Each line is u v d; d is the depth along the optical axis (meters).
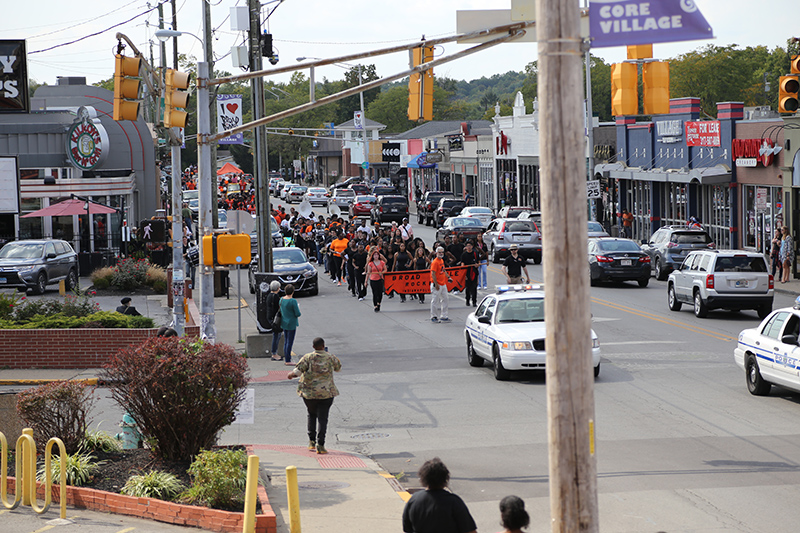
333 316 29.55
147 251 40.97
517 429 14.70
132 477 10.38
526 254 42.94
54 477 10.66
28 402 11.51
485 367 20.59
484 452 13.31
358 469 12.34
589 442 6.43
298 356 22.53
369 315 29.58
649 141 51.09
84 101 51.16
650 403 16.14
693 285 27.20
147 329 21.17
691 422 14.70
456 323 27.42
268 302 22.56
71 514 10.05
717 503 10.48
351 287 34.56
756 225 41.78
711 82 101.56
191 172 130.50
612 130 59.59
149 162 52.09
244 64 26.17
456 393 17.70
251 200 84.25
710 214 45.97
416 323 27.59
